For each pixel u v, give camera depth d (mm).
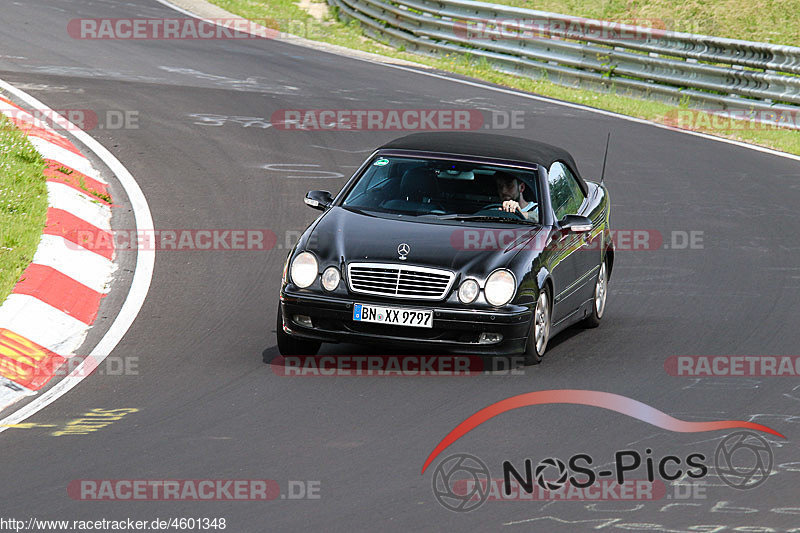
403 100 72188
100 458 23203
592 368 30516
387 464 23047
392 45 99250
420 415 26141
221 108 65750
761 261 43406
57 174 47375
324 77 78375
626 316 36469
